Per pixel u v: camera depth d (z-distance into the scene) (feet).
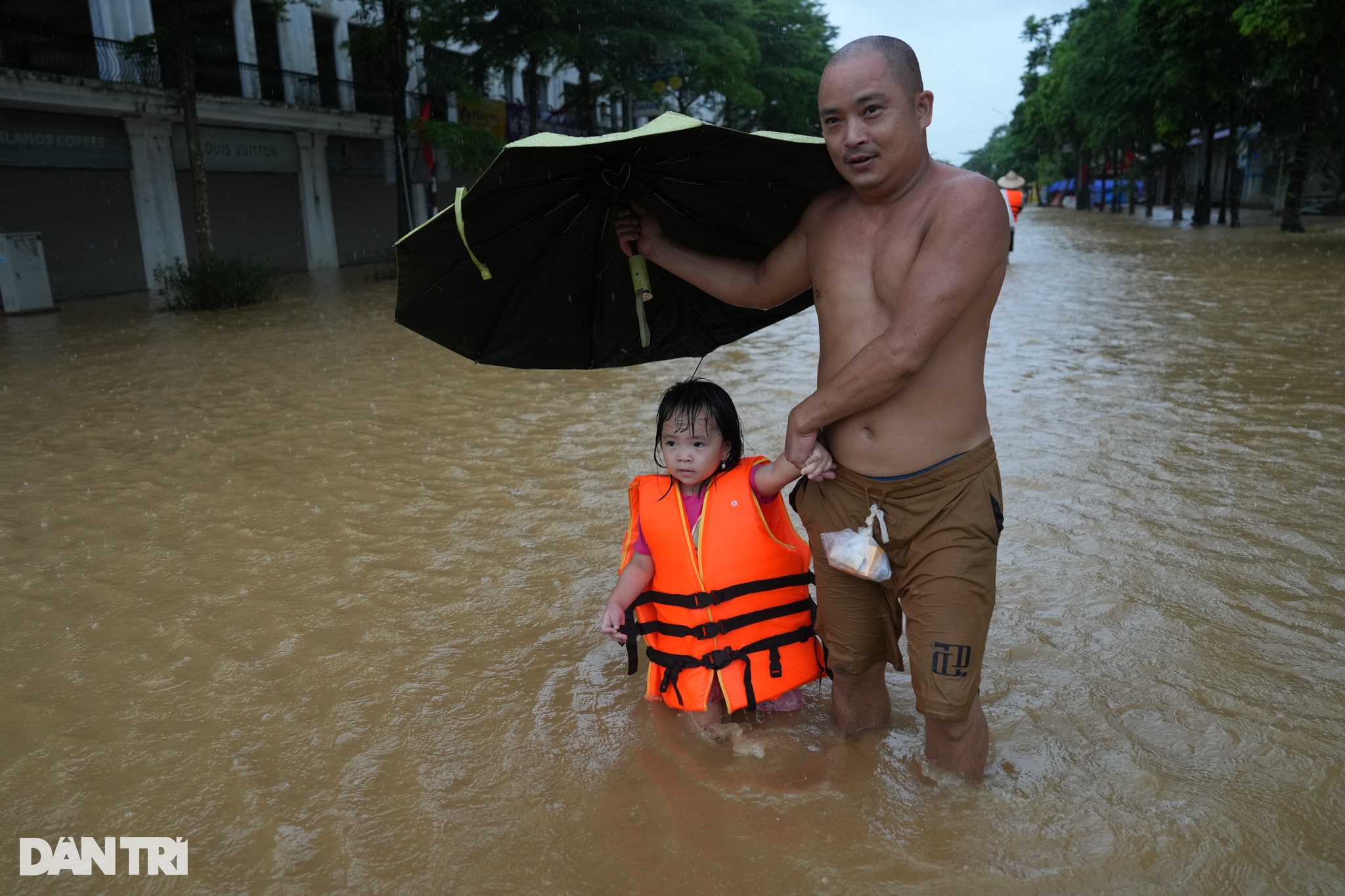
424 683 11.30
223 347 41.32
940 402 8.19
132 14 74.02
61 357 39.55
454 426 24.50
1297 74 71.82
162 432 25.14
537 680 11.29
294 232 92.84
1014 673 10.91
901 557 8.59
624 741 9.84
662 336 11.59
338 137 97.40
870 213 8.45
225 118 80.23
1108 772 8.99
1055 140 207.00
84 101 68.03
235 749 10.05
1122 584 13.10
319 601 13.82
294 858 8.25
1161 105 89.45
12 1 74.33
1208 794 8.61
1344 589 12.69
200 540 16.61
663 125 8.36
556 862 8.04
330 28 96.89
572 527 16.48
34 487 20.38
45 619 13.56
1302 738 9.41
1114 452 19.13
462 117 103.76
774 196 9.52
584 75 91.81
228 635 12.81
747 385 27.58
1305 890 7.41
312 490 19.29
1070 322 37.19
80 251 71.46
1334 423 20.81
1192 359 28.63
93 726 10.62
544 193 9.25
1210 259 63.31
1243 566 13.52
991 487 8.39
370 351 38.65
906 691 10.77
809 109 143.95
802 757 9.37
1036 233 103.19
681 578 9.92
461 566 14.94
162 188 76.89
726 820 8.48
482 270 8.89
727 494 9.87
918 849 7.97
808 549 10.36
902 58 7.86
